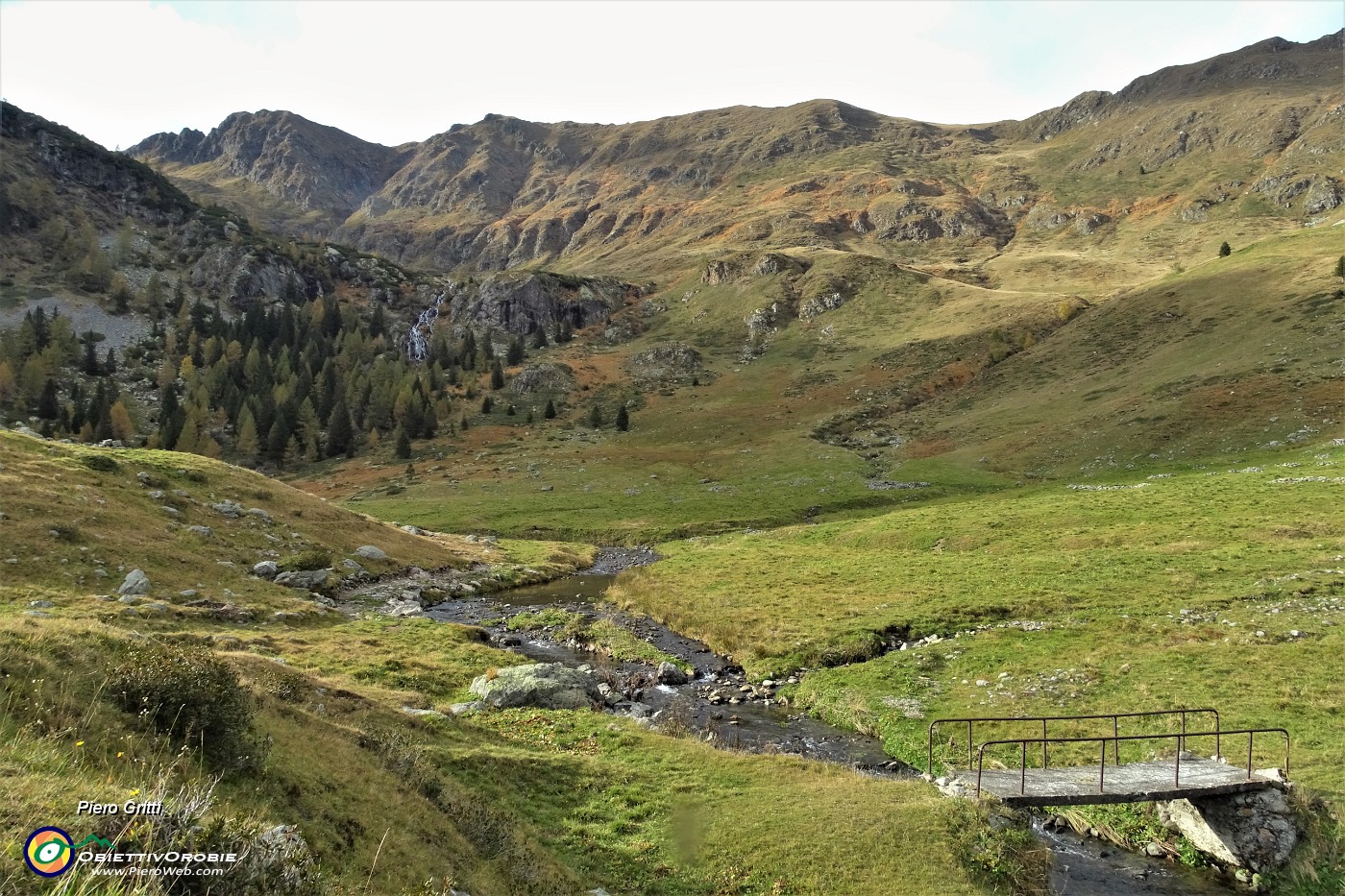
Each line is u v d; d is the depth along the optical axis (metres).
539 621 49.50
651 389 192.38
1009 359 157.62
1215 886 17.92
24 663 13.30
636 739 25.95
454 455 148.88
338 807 14.36
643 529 92.88
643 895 16.30
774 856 17.91
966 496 89.19
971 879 17.06
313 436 156.88
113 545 44.12
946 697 30.45
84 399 159.62
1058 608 39.56
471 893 13.67
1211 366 107.50
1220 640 32.00
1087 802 18.94
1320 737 22.94
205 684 14.08
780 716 31.23
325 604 47.84
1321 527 46.41
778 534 78.25
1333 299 112.56
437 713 25.66
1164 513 56.41
